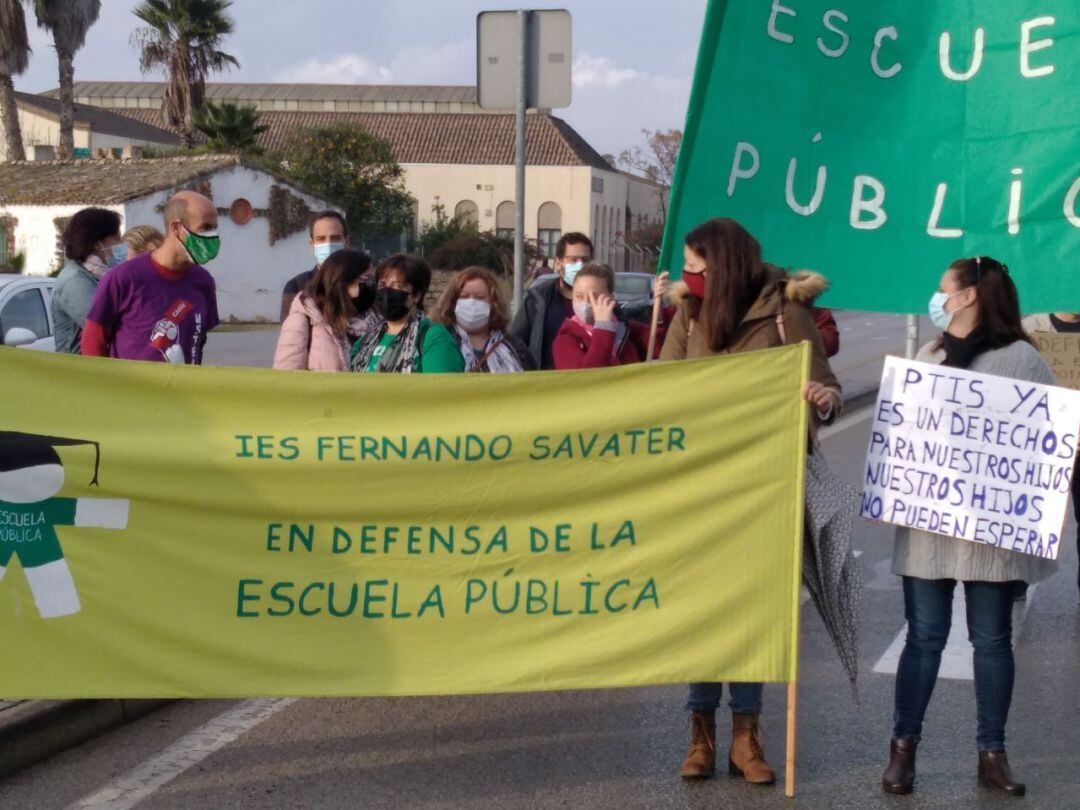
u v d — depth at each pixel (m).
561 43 8.48
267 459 4.57
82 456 4.52
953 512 4.62
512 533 4.62
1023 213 5.55
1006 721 5.20
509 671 4.62
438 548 4.61
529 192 64.12
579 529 4.62
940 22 5.63
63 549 4.54
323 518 4.60
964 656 6.38
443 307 6.09
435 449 4.59
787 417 4.58
